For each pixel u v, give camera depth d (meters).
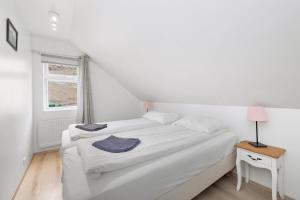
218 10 1.11
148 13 1.45
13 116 1.82
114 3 1.56
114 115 4.06
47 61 3.15
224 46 1.40
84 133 2.11
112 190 1.04
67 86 3.53
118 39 2.18
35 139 3.08
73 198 0.95
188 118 2.66
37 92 3.07
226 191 1.91
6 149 1.59
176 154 1.56
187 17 1.28
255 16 1.04
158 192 1.28
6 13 1.62
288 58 1.21
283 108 1.81
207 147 1.77
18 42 2.06
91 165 1.15
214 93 2.25
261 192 1.89
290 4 0.89
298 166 1.71
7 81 1.64
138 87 3.62
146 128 2.53
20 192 1.89
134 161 1.34
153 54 2.07
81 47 3.31
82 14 2.11
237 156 1.93
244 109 2.19
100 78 3.79
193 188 1.57
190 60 1.81
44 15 2.29
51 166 2.57
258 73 1.51
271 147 1.83
